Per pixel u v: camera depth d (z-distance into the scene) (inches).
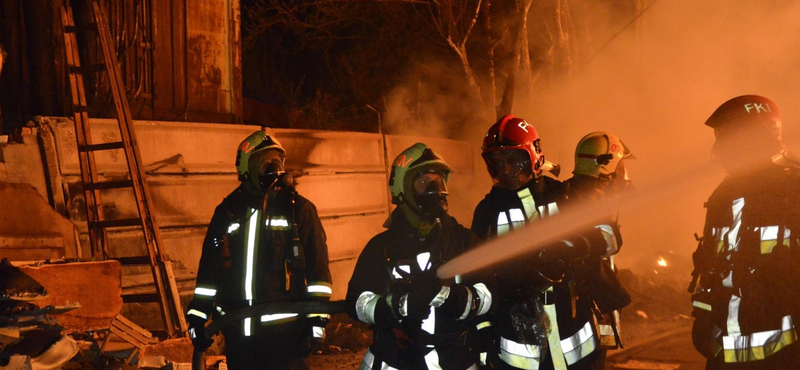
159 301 279.0
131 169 286.4
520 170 159.5
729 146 152.7
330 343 322.3
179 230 330.0
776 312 142.8
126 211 309.3
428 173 133.0
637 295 398.6
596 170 187.9
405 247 133.6
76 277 224.2
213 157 350.9
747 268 144.7
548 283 149.8
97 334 245.9
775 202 143.6
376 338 135.3
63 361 186.9
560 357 153.1
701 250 154.6
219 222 179.2
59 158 289.7
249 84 724.0
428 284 123.5
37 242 264.2
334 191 420.2
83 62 372.5
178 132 335.9
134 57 398.9
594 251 154.9
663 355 294.7
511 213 159.3
